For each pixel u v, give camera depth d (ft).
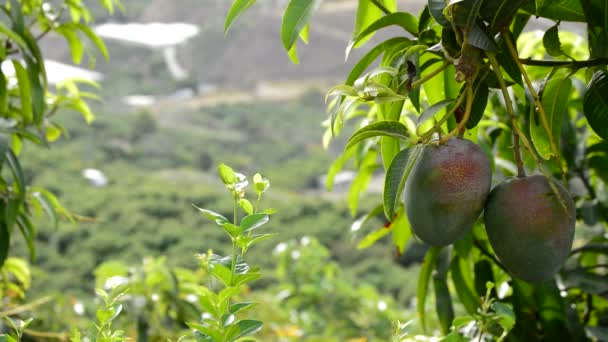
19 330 3.52
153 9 160.04
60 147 84.53
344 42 146.00
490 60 3.08
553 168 5.34
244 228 3.07
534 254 2.97
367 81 3.12
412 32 3.77
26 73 5.76
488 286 3.70
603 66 3.64
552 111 3.81
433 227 2.96
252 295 14.99
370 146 5.71
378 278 43.91
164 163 92.43
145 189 66.39
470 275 5.30
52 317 9.59
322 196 80.84
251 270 3.14
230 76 144.46
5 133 5.42
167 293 8.07
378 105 3.83
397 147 3.82
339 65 144.15
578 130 5.90
